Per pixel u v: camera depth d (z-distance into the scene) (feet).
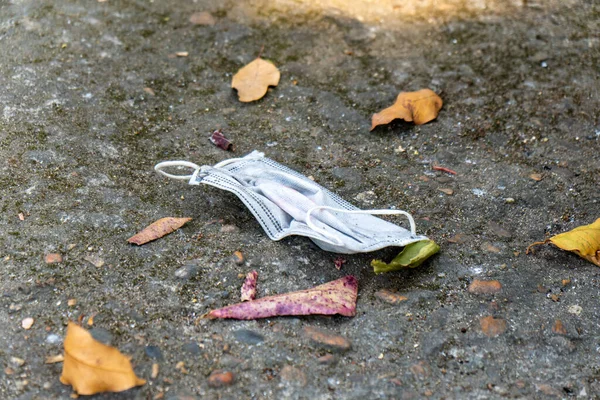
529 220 6.19
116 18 6.82
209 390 5.76
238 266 6.01
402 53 6.76
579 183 6.30
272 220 6.08
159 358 5.81
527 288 6.00
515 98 6.58
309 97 6.58
